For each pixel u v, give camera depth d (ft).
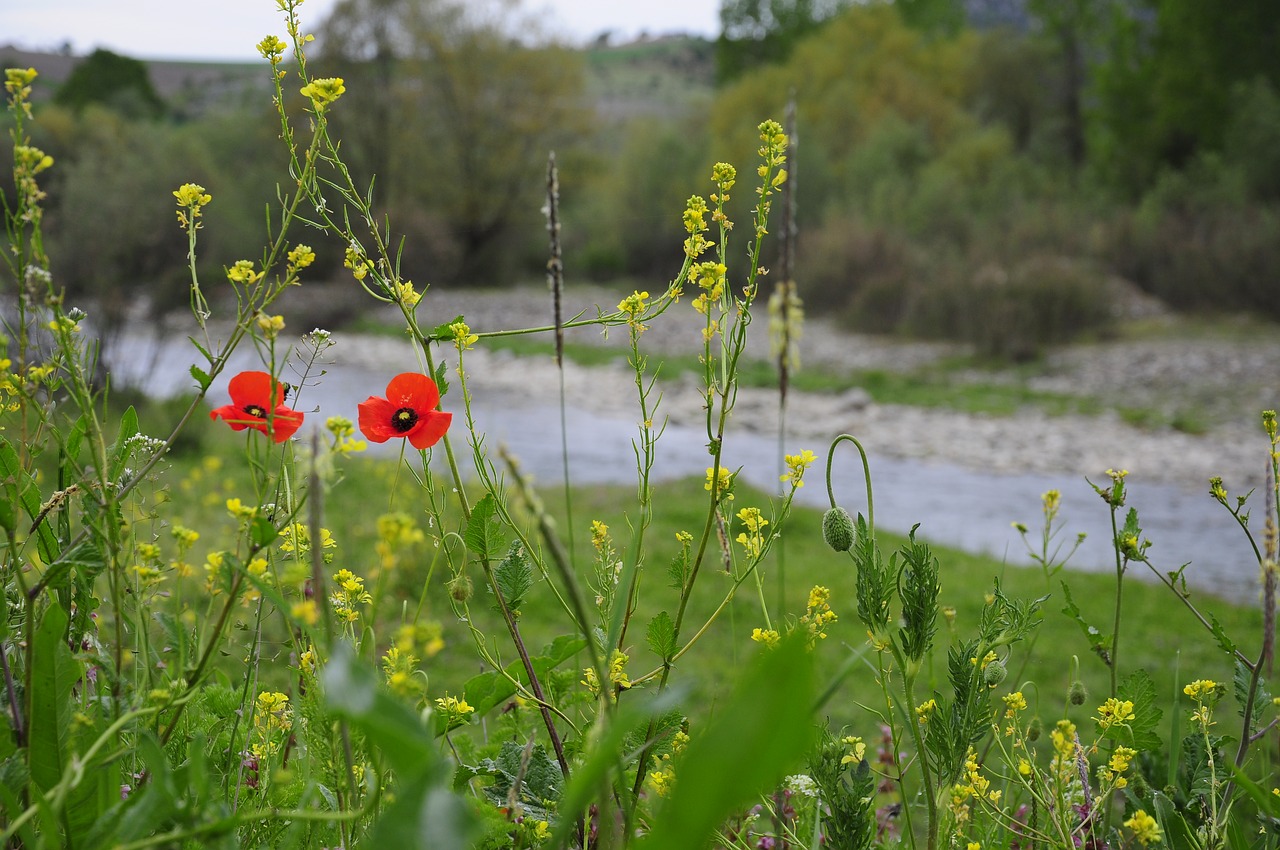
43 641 3.08
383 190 115.75
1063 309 71.51
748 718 1.63
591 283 122.93
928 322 77.92
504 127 119.65
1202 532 33.60
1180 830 4.33
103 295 42.93
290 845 3.24
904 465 44.83
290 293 86.07
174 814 2.67
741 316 4.30
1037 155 126.52
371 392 55.47
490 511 4.15
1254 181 88.69
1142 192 107.04
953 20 172.96
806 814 4.87
